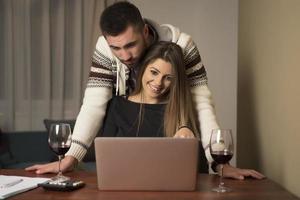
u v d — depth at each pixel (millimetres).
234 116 3891
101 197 1399
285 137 1896
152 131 1949
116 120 2012
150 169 1462
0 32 4238
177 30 2016
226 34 3941
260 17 2352
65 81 4316
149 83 1885
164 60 1836
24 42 4242
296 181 1743
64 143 1557
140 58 1886
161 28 2014
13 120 4273
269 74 2166
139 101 2006
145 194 1439
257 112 2430
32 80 4285
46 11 4188
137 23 1725
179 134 1707
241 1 2912
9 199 1378
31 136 3977
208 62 3953
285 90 1890
